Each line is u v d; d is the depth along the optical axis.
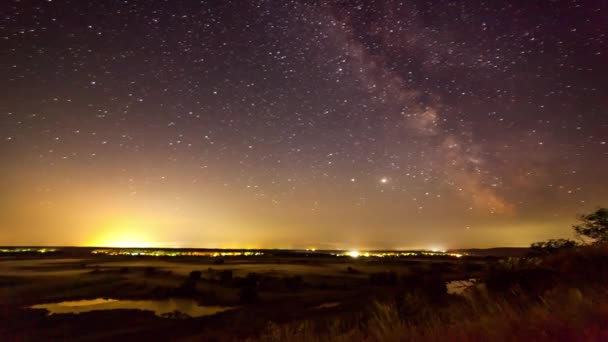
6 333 16.30
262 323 13.84
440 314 4.99
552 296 4.54
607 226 12.32
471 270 33.47
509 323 3.47
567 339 2.96
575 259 7.68
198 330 15.61
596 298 3.87
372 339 4.12
